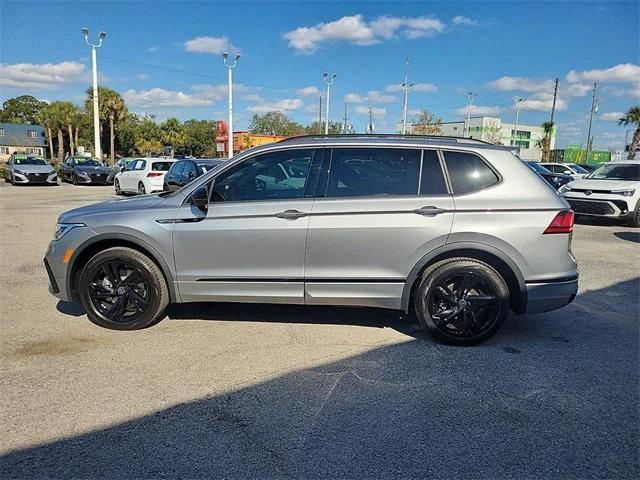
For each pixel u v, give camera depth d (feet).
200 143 261.24
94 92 106.52
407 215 13.39
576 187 40.37
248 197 14.02
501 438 9.41
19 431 9.44
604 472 8.45
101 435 9.36
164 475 8.25
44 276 21.24
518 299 13.65
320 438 9.34
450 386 11.48
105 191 69.51
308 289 13.85
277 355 13.11
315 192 13.79
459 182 13.62
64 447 8.97
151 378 11.70
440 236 13.33
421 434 9.52
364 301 13.85
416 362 12.76
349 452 8.92
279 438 9.34
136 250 14.44
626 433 9.62
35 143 274.98
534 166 58.34
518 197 13.46
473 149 13.82
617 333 15.05
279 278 13.84
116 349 13.39
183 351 13.30
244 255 13.87
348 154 13.96
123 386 11.28
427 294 13.61
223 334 14.57
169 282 14.30
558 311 17.16
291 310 16.76
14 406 10.34
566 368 12.51
